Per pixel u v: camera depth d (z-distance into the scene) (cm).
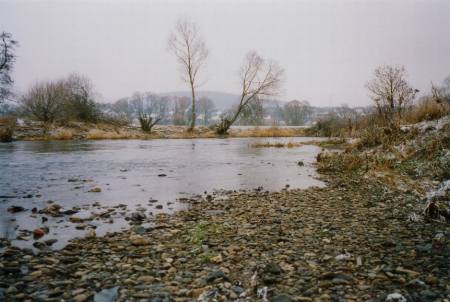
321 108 11062
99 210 827
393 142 1614
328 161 1653
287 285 414
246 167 1652
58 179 1275
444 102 1867
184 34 4972
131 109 12069
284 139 4194
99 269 466
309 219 724
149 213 797
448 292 384
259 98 4981
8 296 381
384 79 2269
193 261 496
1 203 891
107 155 2180
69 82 5009
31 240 601
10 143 3144
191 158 2056
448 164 1143
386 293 388
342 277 428
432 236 592
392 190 1016
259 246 555
